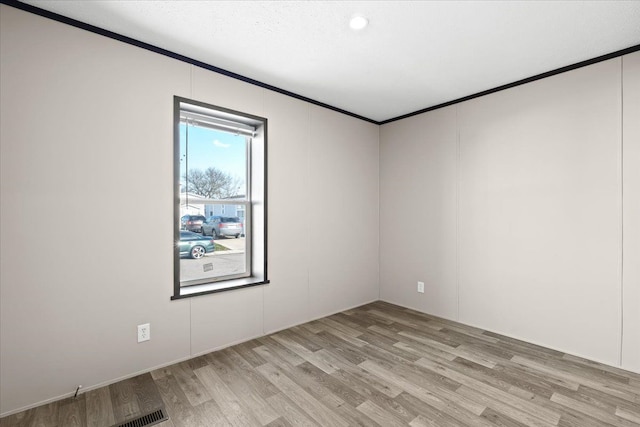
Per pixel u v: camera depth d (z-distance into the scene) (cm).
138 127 227
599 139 249
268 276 306
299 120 331
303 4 188
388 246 415
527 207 289
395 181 406
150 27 211
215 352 265
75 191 202
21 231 185
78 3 186
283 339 294
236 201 304
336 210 371
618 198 241
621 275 239
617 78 241
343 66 268
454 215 344
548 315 277
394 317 356
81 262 205
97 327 211
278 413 186
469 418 181
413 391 208
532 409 189
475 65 266
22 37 185
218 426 175
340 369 237
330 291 365
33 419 179
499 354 263
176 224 244
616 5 187
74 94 202
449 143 349
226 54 247
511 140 300
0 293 180
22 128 185
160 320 238
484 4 188
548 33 218
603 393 205
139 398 199
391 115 399
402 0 184
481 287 322
